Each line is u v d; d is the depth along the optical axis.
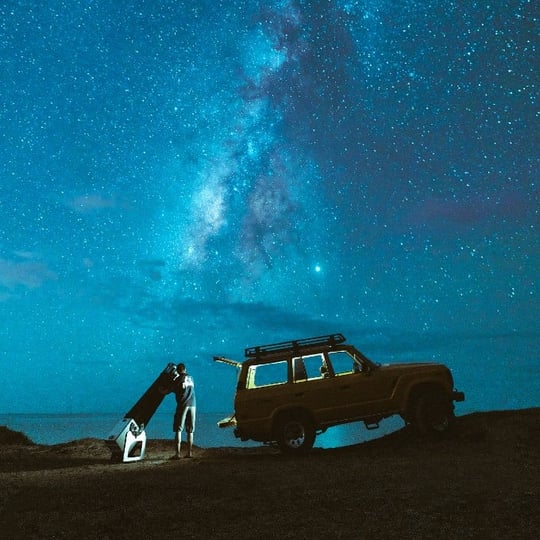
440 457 9.63
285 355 12.32
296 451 11.68
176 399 12.48
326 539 5.13
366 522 5.61
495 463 8.73
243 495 7.16
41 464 11.88
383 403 11.84
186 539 5.34
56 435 41.66
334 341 12.43
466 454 9.82
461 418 13.13
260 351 12.45
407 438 11.97
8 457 13.10
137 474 9.48
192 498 7.11
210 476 8.83
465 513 5.75
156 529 5.74
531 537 4.92
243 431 11.84
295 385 12.00
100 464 11.56
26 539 5.57
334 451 11.90
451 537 5.00
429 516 5.69
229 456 12.60
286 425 11.77
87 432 47.03
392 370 12.10
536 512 5.66
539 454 9.41
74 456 13.20
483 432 11.34
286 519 5.88
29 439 17.56
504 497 6.32
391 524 5.48
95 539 5.48
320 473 8.56
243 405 11.91
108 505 6.87
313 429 11.78
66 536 5.62
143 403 12.48
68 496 7.45
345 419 11.81
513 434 10.93
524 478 7.44
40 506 6.92
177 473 9.39
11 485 8.47
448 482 7.30
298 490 7.30
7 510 6.75
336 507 6.26
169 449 14.33
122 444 11.83
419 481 7.46
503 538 4.92
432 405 11.71
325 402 11.84
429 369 12.05
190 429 12.57
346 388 11.90
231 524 5.81
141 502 6.98
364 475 8.12
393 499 6.46
